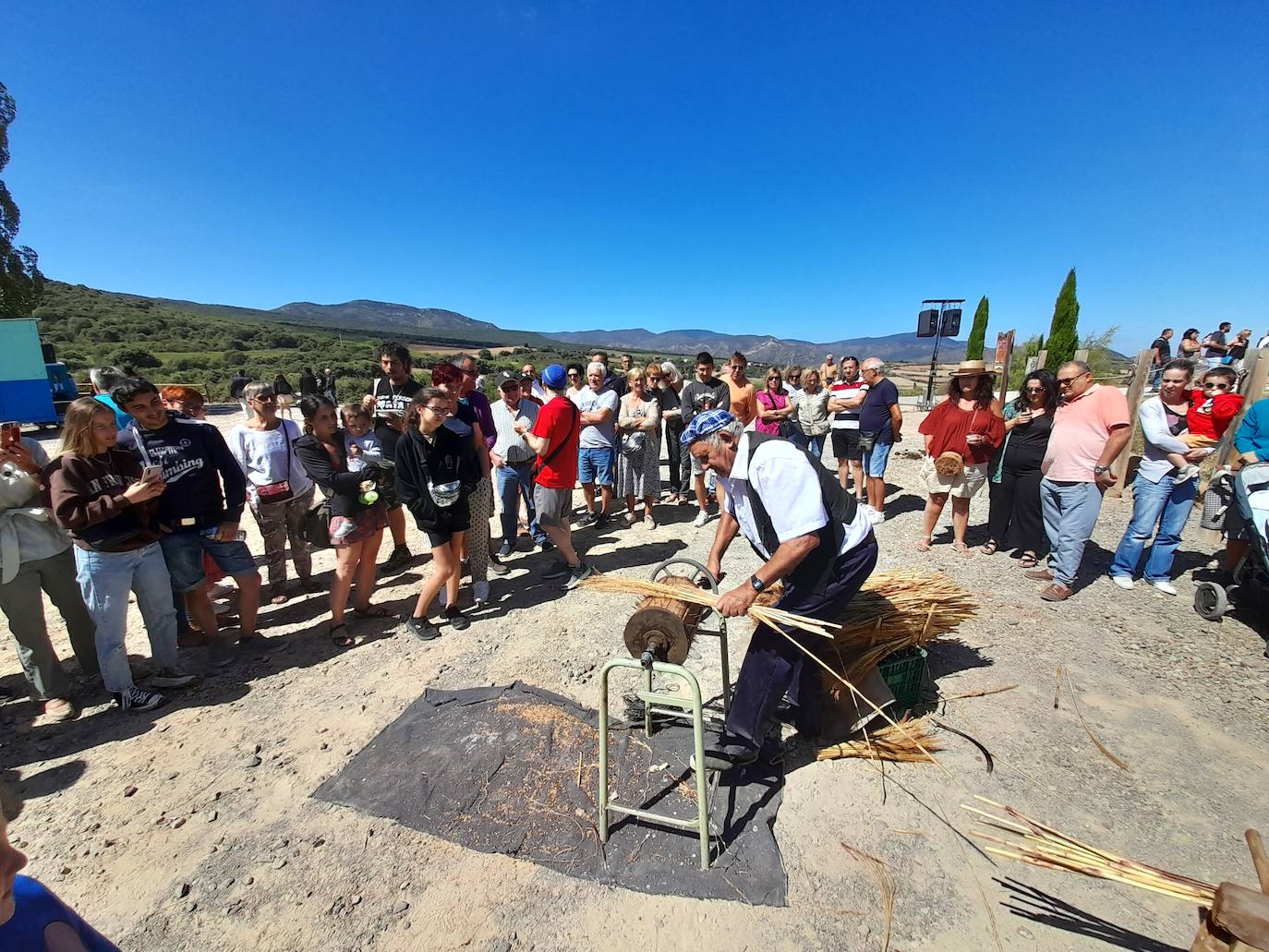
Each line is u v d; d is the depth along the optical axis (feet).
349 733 10.64
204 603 13.55
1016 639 13.26
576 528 22.91
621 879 7.54
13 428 11.01
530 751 9.86
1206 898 5.27
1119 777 9.10
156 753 10.20
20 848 8.25
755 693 8.66
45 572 11.21
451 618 14.97
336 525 13.50
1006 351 40.45
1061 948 6.57
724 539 10.07
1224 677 11.67
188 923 7.09
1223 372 15.21
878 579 11.09
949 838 8.09
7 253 81.05
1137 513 15.44
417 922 7.08
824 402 27.09
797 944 6.70
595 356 22.09
